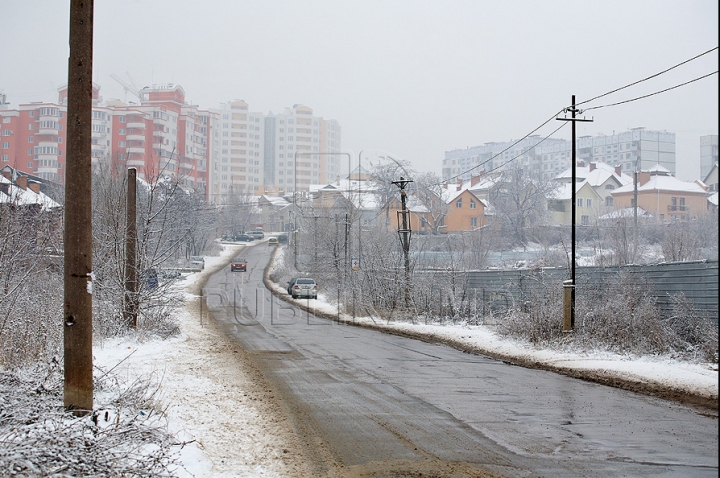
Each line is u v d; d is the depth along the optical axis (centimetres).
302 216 5884
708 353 1558
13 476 568
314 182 17212
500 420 998
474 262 5484
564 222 8844
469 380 1421
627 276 2008
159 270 2342
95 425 722
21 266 1689
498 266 5347
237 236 10925
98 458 623
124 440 705
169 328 2247
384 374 1495
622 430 934
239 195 11938
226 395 1172
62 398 866
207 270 7188
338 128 18662
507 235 7919
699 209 8988
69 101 806
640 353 1714
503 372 1565
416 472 716
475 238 6494
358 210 5103
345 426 948
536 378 1470
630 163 13662
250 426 932
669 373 1421
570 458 777
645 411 1080
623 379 1410
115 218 2211
